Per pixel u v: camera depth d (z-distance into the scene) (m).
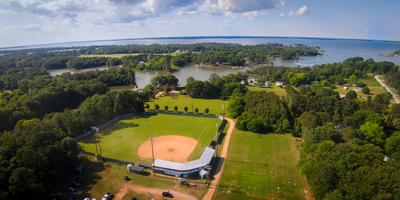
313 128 90.06
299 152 90.31
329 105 117.56
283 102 122.75
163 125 118.56
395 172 53.31
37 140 72.00
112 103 127.94
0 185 58.81
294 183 71.69
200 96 170.12
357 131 89.69
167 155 87.94
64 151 74.00
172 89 195.25
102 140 101.12
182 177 74.75
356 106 116.00
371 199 50.59
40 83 180.62
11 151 67.38
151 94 173.00
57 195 66.50
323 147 70.75
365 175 54.59
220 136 104.69
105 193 67.81
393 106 112.94
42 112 130.62
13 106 114.44
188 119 127.44
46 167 67.06
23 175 60.16
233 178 74.25
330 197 55.00
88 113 112.38
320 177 59.81
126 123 121.38
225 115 133.75
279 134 106.81
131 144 97.25
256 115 114.56
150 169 79.12
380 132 89.00
